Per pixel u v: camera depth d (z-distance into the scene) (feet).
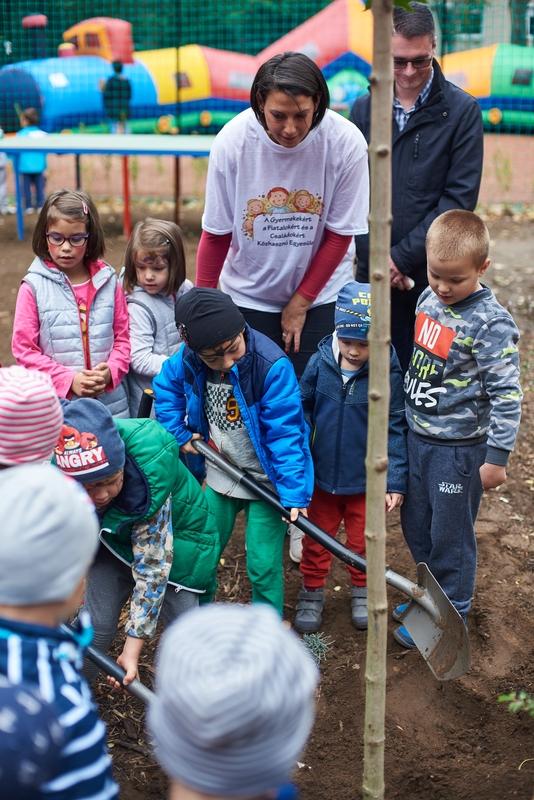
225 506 10.93
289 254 11.60
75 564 5.07
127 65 40.91
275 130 10.41
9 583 4.93
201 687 4.19
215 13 52.70
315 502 11.39
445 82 13.16
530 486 14.89
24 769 4.51
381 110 6.14
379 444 6.73
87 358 11.87
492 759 9.89
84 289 11.90
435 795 9.55
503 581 12.35
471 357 9.77
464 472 10.11
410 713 10.39
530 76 41.83
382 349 6.54
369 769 7.54
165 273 12.37
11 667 4.96
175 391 10.75
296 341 12.12
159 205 38.09
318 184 11.18
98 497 8.46
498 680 10.73
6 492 5.02
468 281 9.53
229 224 11.65
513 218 35.14
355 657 11.18
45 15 48.14
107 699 10.59
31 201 35.47
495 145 45.96
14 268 27.73
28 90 40.47
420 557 10.89
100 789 5.14
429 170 13.30
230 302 9.66
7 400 7.73
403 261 13.42
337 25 40.81
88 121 41.27
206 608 4.66
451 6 46.83
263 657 4.27
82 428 8.20
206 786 4.29
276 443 10.21
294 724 4.34
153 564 9.05
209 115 41.37
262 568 10.67
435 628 9.68
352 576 11.62
